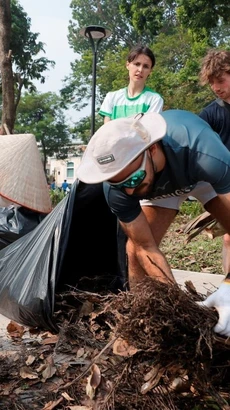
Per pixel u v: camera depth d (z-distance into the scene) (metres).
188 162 2.68
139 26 21.34
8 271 3.79
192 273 6.24
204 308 2.53
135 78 4.62
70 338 3.47
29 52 25.19
